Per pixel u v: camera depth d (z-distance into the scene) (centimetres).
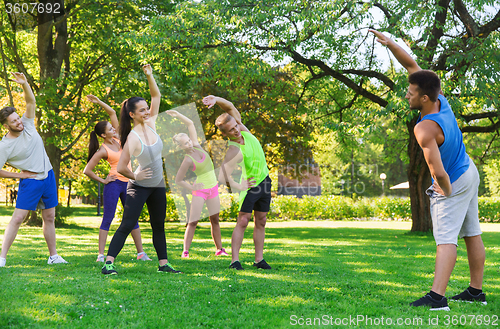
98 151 459
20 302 259
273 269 432
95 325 226
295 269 434
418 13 954
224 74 1207
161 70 1138
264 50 1112
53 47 1326
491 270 448
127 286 315
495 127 1191
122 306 262
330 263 486
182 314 251
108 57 1307
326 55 1238
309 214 2227
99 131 456
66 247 620
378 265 478
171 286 320
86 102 1499
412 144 1177
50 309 250
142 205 387
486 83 918
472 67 946
